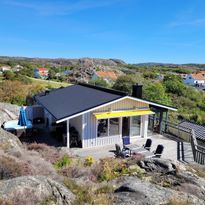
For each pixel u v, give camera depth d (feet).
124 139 61.26
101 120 65.21
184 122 87.56
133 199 27.32
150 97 143.84
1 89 131.34
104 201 26.61
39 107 87.61
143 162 45.70
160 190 30.19
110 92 73.46
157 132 79.20
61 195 24.97
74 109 63.98
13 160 33.76
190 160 57.36
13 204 21.53
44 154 49.83
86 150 62.08
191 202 28.43
